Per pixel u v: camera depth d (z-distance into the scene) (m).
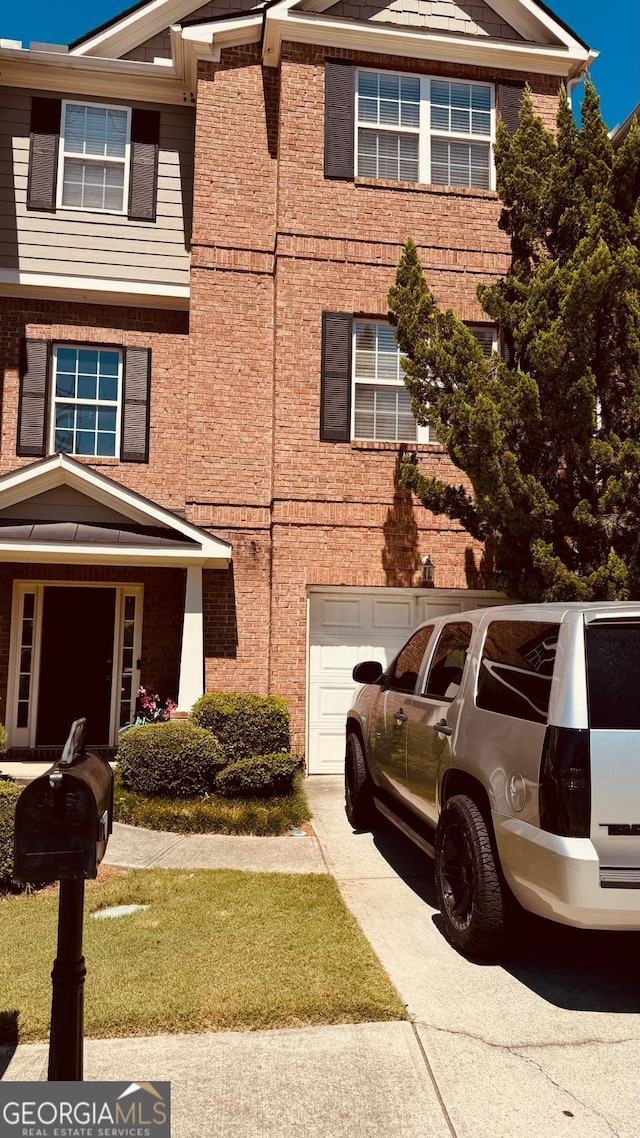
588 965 4.19
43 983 3.84
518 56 10.80
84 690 10.71
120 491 9.04
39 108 11.01
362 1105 2.93
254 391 10.19
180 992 3.73
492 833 4.11
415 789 5.27
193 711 8.54
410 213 10.43
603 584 7.34
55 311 10.76
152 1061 3.21
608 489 7.28
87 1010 3.54
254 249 10.38
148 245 11.04
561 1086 3.05
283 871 5.77
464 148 10.82
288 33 10.33
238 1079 3.09
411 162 10.65
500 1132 2.77
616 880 3.28
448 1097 2.98
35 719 10.51
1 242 10.71
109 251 10.92
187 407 10.52
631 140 8.14
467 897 4.22
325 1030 3.46
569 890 3.30
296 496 9.80
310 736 9.74
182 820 7.00
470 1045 3.35
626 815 3.35
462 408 7.57
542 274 7.98
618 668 3.55
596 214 7.84
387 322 10.37
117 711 10.70
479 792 4.31
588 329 7.30
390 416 10.27
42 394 10.52
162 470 10.70
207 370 10.12
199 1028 3.46
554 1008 3.69
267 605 9.89
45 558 9.09
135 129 11.22
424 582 9.90
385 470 10.02
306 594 9.73
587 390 7.28
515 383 7.77
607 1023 3.55
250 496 10.02
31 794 2.38
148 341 10.94
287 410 9.90
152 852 6.27
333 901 5.05
